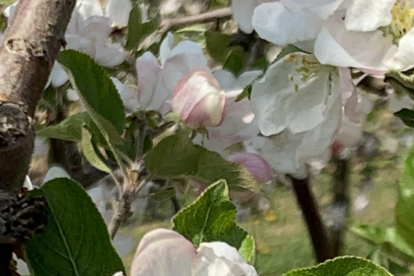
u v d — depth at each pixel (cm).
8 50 16
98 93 25
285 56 25
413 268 26
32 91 16
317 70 25
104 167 26
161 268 18
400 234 22
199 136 30
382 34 23
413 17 22
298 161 26
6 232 13
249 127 29
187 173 26
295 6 23
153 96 29
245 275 18
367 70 23
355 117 29
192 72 28
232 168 26
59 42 17
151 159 25
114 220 26
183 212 19
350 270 17
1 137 14
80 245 18
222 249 18
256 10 24
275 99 25
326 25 23
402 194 22
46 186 18
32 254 17
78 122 27
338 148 30
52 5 17
